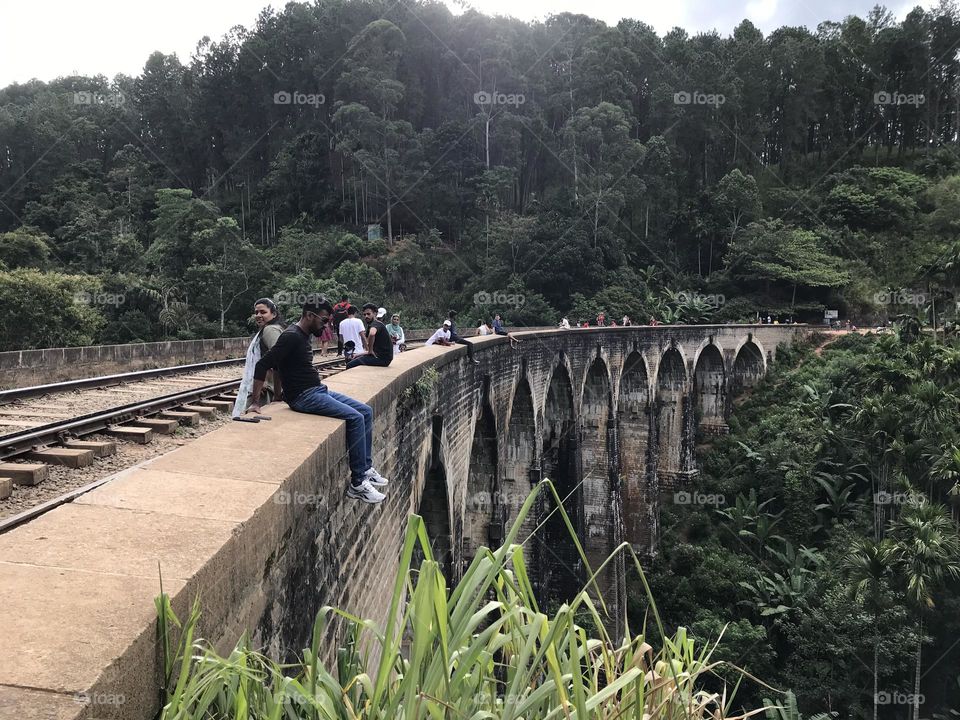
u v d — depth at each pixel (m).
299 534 4.46
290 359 6.11
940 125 94.06
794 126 92.56
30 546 2.85
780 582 30.33
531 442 23.45
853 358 44.88
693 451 44.69
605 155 76.81
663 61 92.50
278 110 92.75
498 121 79.81
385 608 8.35
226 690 2.68
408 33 90.31
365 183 77.19
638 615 33.19
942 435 24.44
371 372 9.57
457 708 2.54
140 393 11.84
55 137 86.50
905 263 69.00
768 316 60.72
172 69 99.69
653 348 38.50
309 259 69.19
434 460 12.58
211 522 3.29
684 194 83.06
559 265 62.47
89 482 6.21
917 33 91.69
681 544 37.25
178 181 85.38
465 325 58.53
